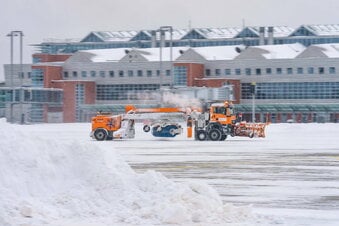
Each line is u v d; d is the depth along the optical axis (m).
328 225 24.66
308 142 77.56
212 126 82.88
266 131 108.94
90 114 195.00
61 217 24.06
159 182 25.81
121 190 25.34
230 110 83.25
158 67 195.12
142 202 24.91
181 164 49.16
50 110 193.25
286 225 24.41
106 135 84.00
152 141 81.81
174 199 24.83
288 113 184.12
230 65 191.50
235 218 24.58
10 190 24.52
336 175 41.50
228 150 64.06
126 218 23.94
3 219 22.94
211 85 189.00
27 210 23.67
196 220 24.03
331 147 67.94
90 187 25.53
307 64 185.25
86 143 26.80
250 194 33.12
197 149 65.69
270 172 43.34
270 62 188.12
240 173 42.81
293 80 186.50
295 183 37.50
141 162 50.84
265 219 25.12
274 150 63.78
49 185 25.34
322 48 187.62
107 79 199.50
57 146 26.42
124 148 67.56
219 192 33.88
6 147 25.45
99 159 26.22
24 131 26.77
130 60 198.75
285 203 30.14
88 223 23.38
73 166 26.05
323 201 30.72
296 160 52.38
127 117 85.19
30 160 25.48
